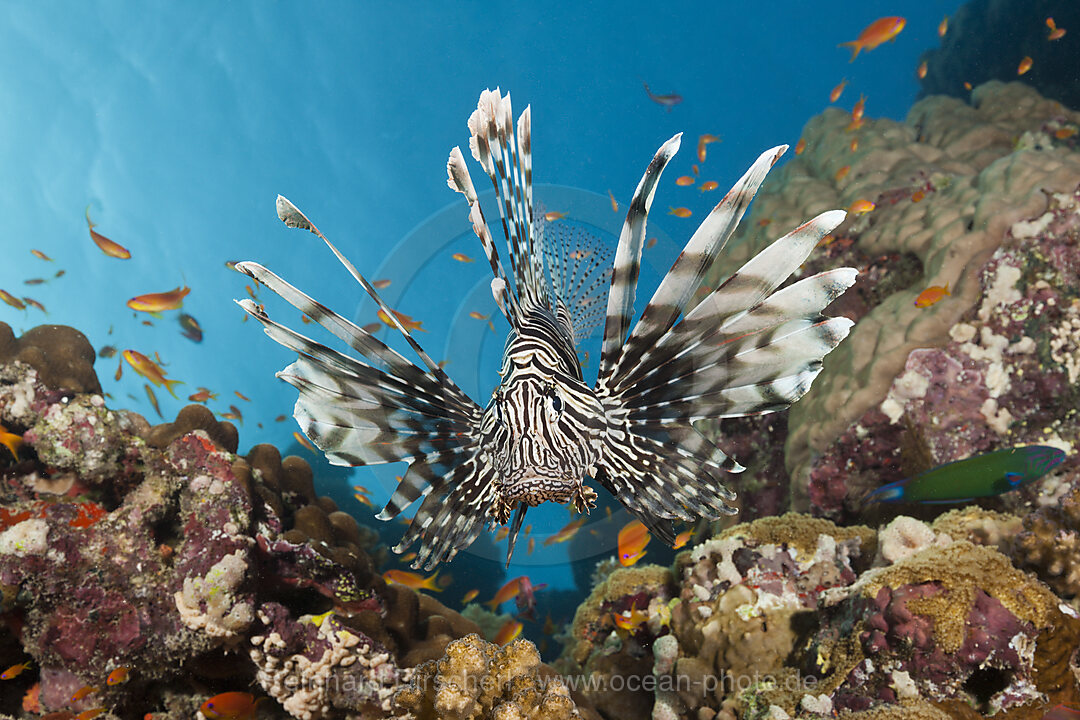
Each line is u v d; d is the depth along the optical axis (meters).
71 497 0.69
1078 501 0.53
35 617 0.58
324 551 0.67
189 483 0.63
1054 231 0.75
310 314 0.35
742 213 0.32
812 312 0.32
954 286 0.81
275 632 0.58
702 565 0.72
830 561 0.65
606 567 1.19
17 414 0.69
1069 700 0.44
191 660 0.59
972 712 0.45
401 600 0.71
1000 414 0.75
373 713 0.60
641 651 0.82
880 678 0.48
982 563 0.48
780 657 0.60
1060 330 0.73
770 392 0.35
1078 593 0.52
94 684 0.57
